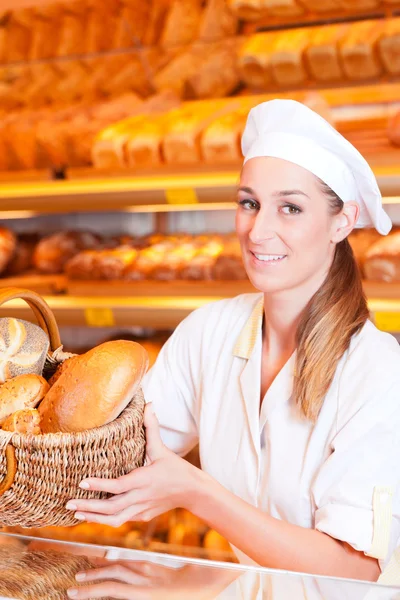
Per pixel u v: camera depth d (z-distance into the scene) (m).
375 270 2.08
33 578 0.71
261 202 1.13
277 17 2.46
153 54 2.62
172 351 1.39
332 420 1.13
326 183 1.12
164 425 1.38
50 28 2.86
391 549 1.06
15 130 2.56
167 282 2.37
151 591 0.69
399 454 1.09
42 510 0.85
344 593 0.69
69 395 0.87
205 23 2.57
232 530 1.01
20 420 0.85
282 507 1.17
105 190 2.32
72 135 2.48
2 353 0.99
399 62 2.21
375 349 1.14
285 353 1.24
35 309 1.07
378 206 1.20
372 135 2.12
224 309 1.36
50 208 2.39
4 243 2.62
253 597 0.68
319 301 1.17
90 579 0.71
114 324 2.34
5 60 2.89
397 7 2.29
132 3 2.71
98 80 2.68
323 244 1.15
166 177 2.30
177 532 2.13
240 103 2.42
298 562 1.01
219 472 1.27
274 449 1.18
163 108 2.53
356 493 1.06
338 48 2.25
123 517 0.92
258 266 1.15
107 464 0.87
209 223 2.71
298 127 1.11
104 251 2.50
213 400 1.30
